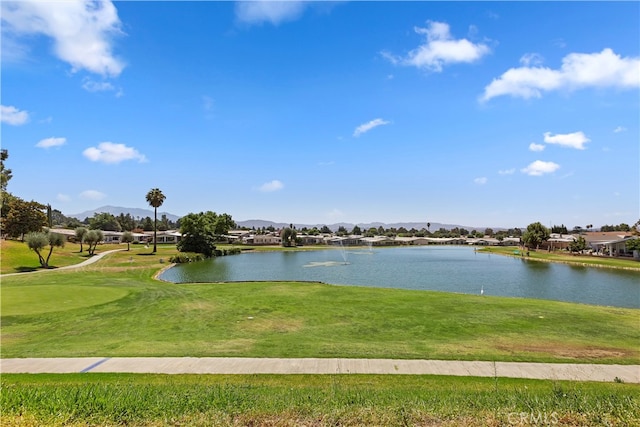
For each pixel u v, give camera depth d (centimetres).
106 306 2005
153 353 1170
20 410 542
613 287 3684
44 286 2675
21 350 1214
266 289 2691
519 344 1293
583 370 1013
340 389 815
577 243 8538
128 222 16888
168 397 636
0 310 1880
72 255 6244
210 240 8481
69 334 1452
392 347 1249
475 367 1030
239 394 672
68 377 928
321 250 11725
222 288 2764
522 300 2189
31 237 4719
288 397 677
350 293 2464
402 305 2028
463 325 1580
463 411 577
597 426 516
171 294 2423
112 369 1005
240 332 1483
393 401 655
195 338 1385
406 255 9519
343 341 1334
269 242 14038
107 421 516
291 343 1304
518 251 10019
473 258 8244
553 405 614
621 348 1247
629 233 8694
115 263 5462
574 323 1609
